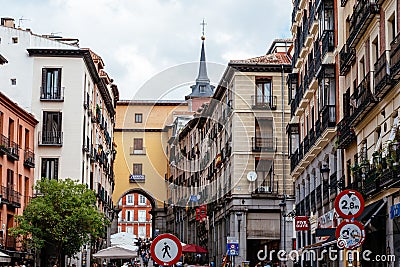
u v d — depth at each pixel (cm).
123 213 11281
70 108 5094
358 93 2592
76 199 4125
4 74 5097
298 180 4294
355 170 2392
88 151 5391
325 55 3195
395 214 2028
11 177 4272
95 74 5731
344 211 1577
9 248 4028
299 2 3953
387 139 2208
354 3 2780
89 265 5481
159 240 1121
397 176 1923
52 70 5134
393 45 2041
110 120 7406
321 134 3241
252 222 4866
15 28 5150
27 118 4756
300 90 4003
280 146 4738
